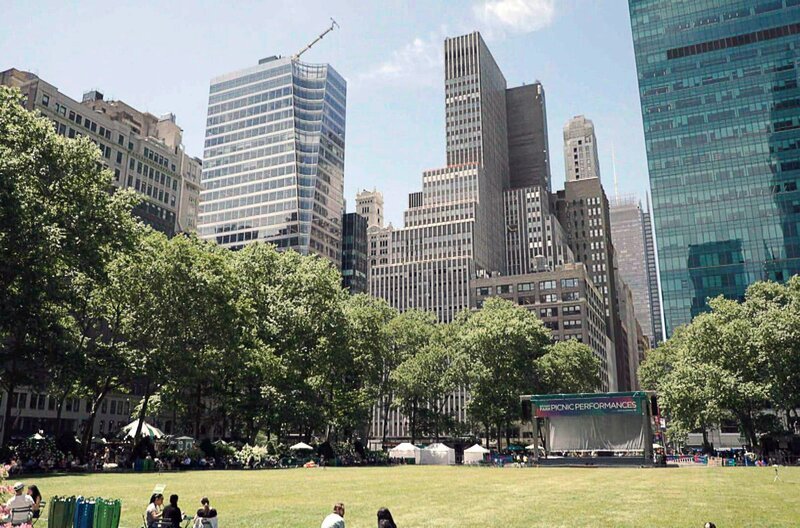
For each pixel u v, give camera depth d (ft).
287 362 245.04
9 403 168.66
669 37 579.89
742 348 253.44
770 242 501.56
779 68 533.14
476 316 352.90
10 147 152.05
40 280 151.23
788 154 512.63
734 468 225.97
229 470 192.34
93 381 176.55
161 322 200.34
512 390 306.14
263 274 272.51
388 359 348.18
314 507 87.71
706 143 542.16
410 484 137.49
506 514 82.94
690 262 523.29
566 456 277.44
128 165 467.52
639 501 101.50
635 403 255.50
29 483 115.96
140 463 177.99
